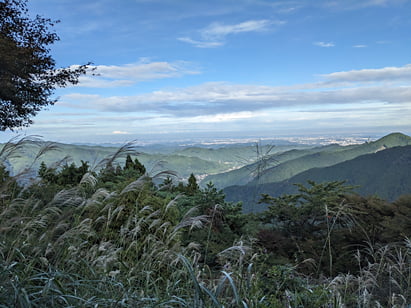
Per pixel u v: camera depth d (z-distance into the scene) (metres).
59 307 2.28
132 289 2.77
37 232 2.99
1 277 2.29
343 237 8.54
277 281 3.75
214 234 6.11
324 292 3.40
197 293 2.15
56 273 2.41
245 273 2.97
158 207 4.08
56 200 3.01
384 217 9.34
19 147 3.17
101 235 3.51
